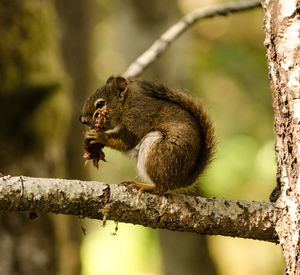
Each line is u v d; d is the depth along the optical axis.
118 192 6.17
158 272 23.77
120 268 24.05
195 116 8.10
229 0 25.64
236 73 20.48
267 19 6.21
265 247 28.30
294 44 5.92
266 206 6.31
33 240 12.14
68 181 6.05
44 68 12.12
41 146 11.89
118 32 18.05
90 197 6.04
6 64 11.47
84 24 19.34
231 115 22.56
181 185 7.84
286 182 6.09
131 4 17.42
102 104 8.88
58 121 12.10
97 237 25.36
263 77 20.25
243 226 6.26
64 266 12.94
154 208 6.23
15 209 5.92
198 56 21.09
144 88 8.60
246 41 24.73
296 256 5.92
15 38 11.70
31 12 12.00
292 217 5.98
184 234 17.94
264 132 22.06
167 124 8.02
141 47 17.41
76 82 19.05
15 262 11.95
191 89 18.61
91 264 24.42
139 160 8.02
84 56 19.33
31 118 11.59
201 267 17.88
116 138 8.33
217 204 6.32
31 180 5.94
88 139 8.06
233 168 20.48
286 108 5.99
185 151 7.70
